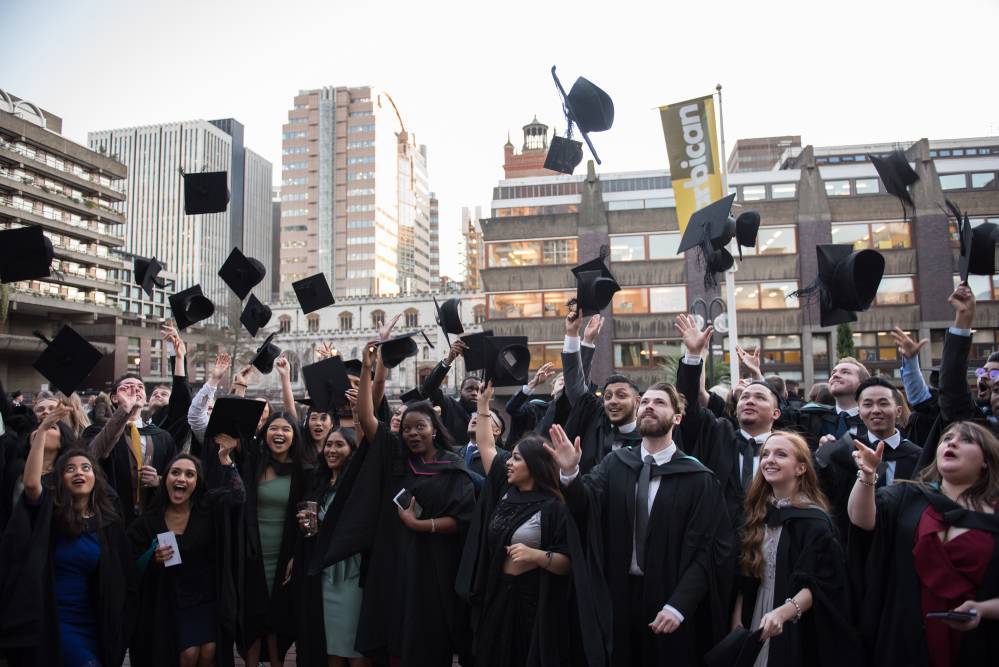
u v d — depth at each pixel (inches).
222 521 186.1
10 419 217.5
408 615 172.1
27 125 1881.2
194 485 186.2
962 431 134.3
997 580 121.8
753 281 1225.4
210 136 6136.8
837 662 132.5
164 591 181.3
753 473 179.9
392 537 181.6
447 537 181.8
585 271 205.2
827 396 243.1
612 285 201.0
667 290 1248.8
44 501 163.3
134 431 233.1
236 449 211.8
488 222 1321.4
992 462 130.5
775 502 148.3
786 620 131.1
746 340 1221.7
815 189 1230.3
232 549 187.6
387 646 175.0
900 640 129.3
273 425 204.8
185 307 243.3
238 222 6668.3
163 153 6033.5
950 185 1283.2
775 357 1207.6
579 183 1649.9
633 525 156.5
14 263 205.0
